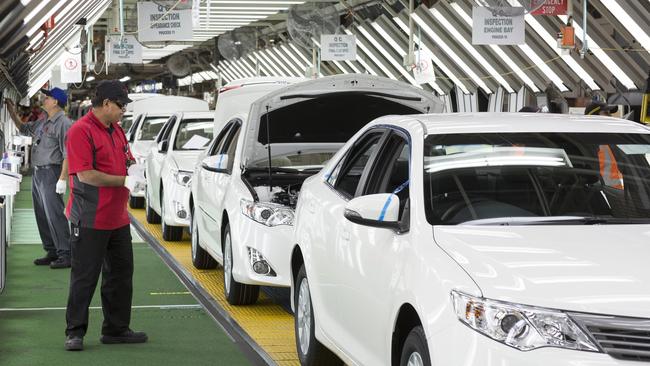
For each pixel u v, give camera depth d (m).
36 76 35.97
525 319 4.73
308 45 32.56
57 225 13.75
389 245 5.95
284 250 10.15
